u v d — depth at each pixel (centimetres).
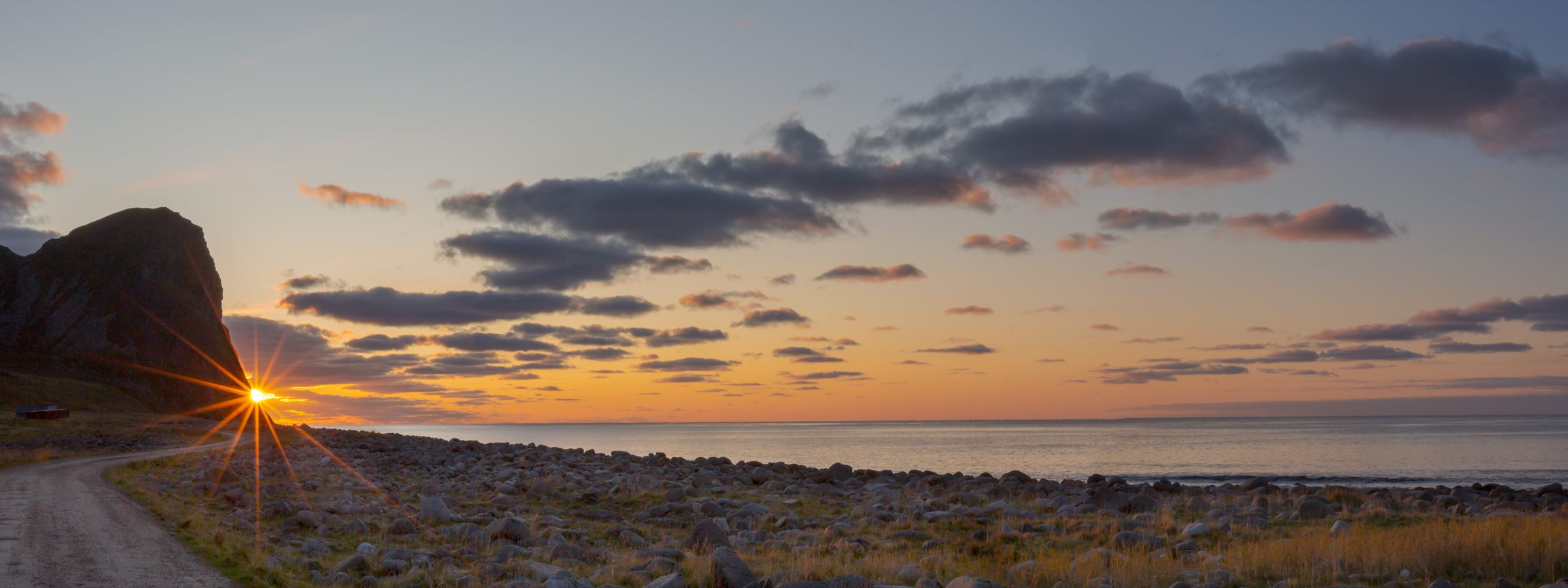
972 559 1916
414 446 6869
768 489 3906
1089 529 2412
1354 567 1612
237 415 12394
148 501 2497
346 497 2884
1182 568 1688
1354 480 7006
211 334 13500
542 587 1364
